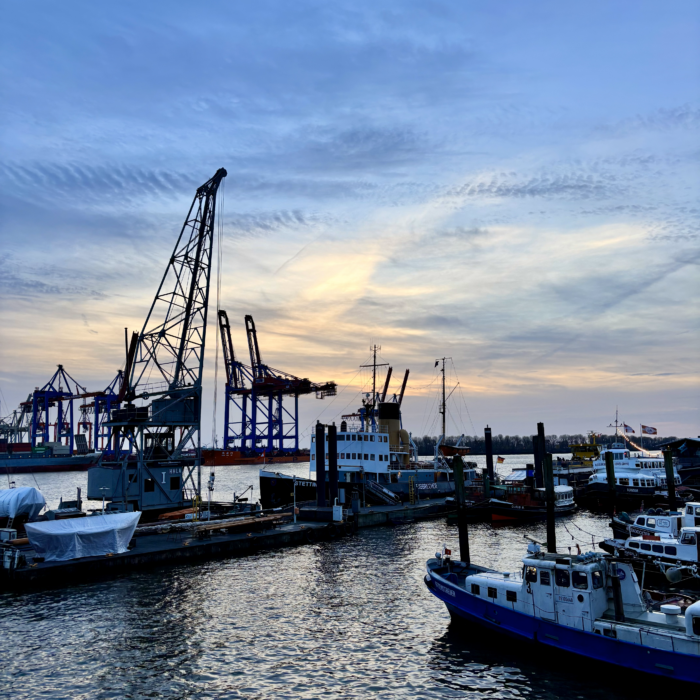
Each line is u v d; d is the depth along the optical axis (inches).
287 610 1563.7
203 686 1123.9
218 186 3538.4
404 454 4345.5
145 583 1811.0
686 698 1050.1
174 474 3063.5
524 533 2807.6
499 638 1321.4
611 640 1125.1
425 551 2343.8
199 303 3410.4
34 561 1865.2
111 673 1171.9
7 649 1282.0
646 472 4065.0
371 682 1147.9
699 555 1706.4
